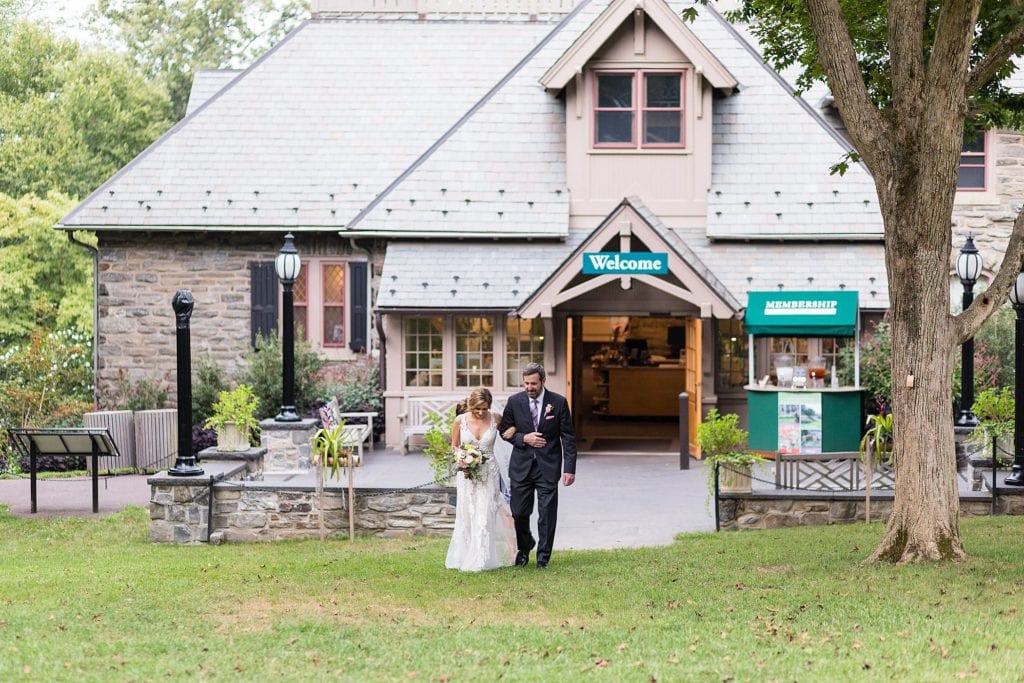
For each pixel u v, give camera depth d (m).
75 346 28.05
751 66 25.42
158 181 25.75
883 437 16.41
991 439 17.02
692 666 8.35
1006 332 22.23
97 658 8.84
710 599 10.71
